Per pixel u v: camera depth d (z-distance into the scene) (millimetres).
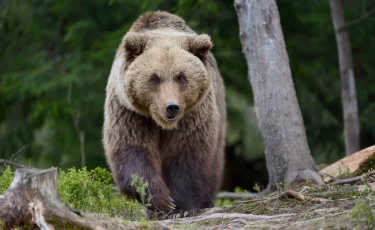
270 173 13523
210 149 11781
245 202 11273
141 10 20844
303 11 21922
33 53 23781
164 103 10703
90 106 22141
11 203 7695
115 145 11484
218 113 12477
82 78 21859
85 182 10453
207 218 9594
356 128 18484
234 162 26500
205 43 11469
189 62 11133
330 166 12820
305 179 12602
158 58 11047
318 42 22625
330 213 9242
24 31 23469
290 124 13352
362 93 22125
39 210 7699
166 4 20281
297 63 22828
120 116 11492
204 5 17953
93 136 22719
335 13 18766
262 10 13570
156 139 11664
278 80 13430
